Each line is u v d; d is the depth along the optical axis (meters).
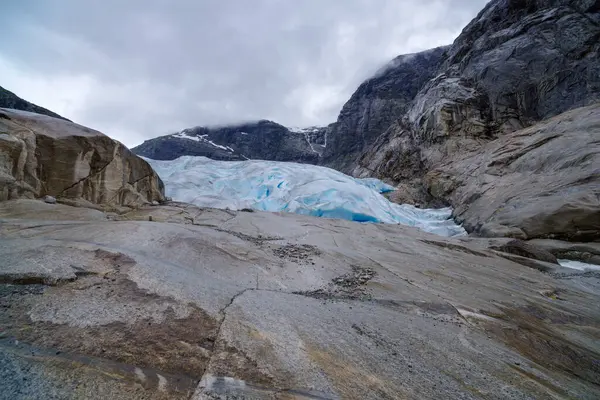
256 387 2.59
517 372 3.59
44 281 3.83
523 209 14.81
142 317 3.39
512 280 8.28
